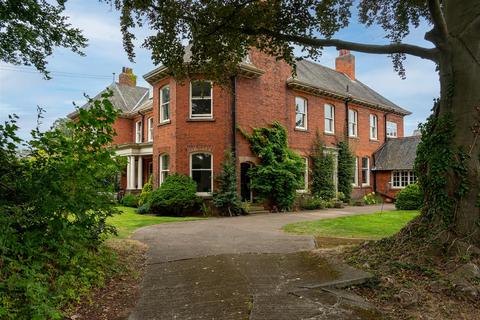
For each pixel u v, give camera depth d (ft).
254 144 54.95
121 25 24.39
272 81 59.72
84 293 14.79
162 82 57.26
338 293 14.71
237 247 25.07
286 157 56.49
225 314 12.67
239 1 23.20
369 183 81.20
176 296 14.90
